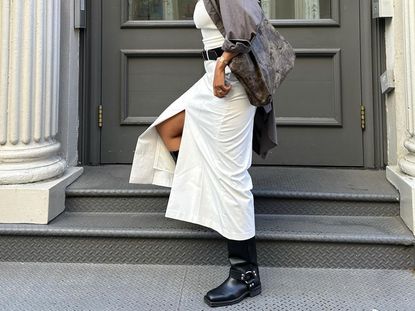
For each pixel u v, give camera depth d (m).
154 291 1.78
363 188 2.34
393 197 2.21
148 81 2.90
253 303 1.67
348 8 2.80
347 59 2.81
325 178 2.55
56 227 2.06
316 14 2.87
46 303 1.68
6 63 2.11
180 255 2.04
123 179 2.53
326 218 2.23
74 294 1.75
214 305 1.64
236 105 1.59
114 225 2.11
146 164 1.98
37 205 2.09
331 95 2.83
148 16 2.94
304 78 2.84
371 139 2.75
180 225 2.12
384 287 1.80
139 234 2.03
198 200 1.72
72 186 2.38
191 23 2.86
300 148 2.83
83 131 2.86
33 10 2.16
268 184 2.43
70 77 2.66
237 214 1.63
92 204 2.32
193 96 1.75
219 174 1.63
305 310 1.62
